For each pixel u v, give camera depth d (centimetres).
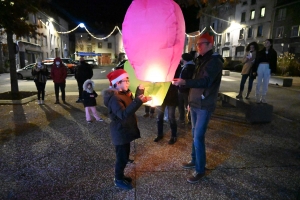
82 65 749
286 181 298
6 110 661
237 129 500
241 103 572
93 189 279
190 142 426
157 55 210
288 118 593
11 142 420
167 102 398
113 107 243
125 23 219
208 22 733
